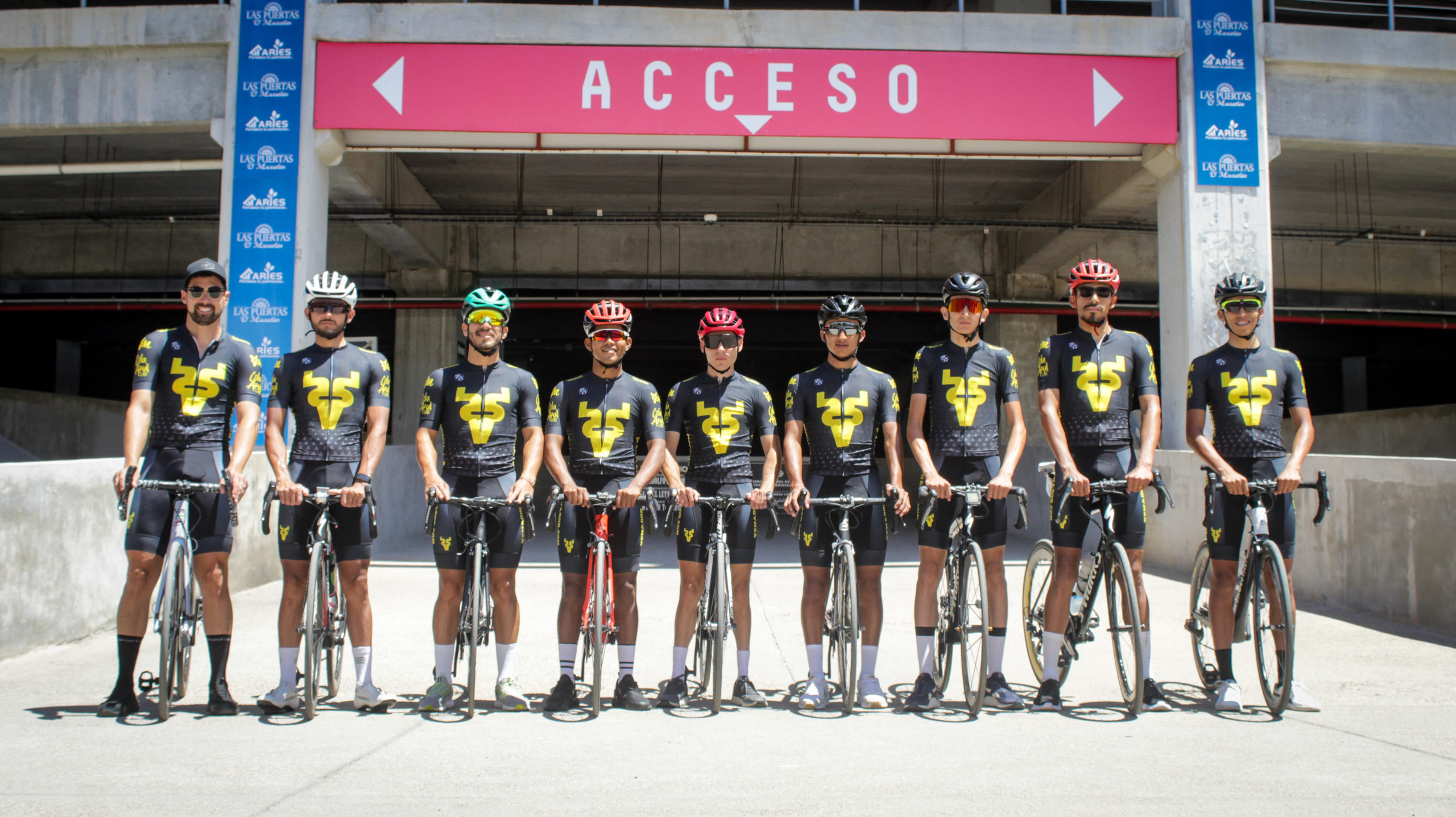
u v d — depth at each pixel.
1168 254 8.23
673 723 3.37
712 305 13.72
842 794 2.59
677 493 3.61
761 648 4.76
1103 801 2.54
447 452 3.64
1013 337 14.21
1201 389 3.86
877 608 3.72
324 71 7.87
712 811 2.45
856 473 3.72
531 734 3.20
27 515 4.27
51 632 4.43
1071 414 3.77
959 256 14.23
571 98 7.88
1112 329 3.82
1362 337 15.02
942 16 8.01
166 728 3.21
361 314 14.87
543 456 3.72
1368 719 3.43
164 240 14.35
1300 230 14.22
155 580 3.45
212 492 3.44
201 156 11.34
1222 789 2.64
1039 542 4.04
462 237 14.11
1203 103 8.02
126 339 15.48
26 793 2.54
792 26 7.96
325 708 3.54
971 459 3.74
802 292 14.20
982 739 3.15
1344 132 8.22
